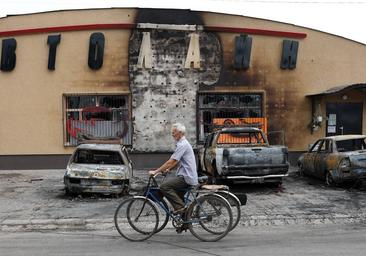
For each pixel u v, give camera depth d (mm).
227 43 17578
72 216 9109
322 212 9367
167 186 7176
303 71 18000
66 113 17312
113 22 17172
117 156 11844
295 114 17938
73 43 17141
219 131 13195
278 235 7570
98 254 6336
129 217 7305
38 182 14102
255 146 12836
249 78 17703
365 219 8922
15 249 6695
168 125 17438
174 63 17391
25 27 17062
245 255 6180
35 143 17250
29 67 17156
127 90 17281
